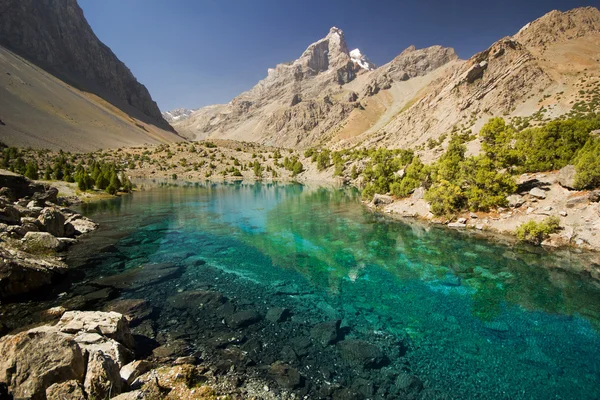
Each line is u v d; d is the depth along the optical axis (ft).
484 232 111.75
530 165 137.90
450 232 114.42
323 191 271.49
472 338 48.78
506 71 602.03
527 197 116.78
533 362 43.01
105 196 209.77
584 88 481.46
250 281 70.64
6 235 73.97
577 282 69.82
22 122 505.66
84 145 550.36
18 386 25.64
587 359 43.78
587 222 93.45
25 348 27.27
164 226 124.88
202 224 130.52
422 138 597.11
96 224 120.78
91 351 31.07
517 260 84.23
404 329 51.21
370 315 55.88
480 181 121.90
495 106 545.44
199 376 36.91
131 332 46.91
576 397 36.60
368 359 42.42
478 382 38.75
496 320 54.39
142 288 64.34
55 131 543.80
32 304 54.60
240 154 600.80
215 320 52.01
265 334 48.16
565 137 135.95
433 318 55.01
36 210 99.76
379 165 196.03
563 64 609.01
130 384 31.99
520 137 157.38
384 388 36.96
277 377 37.93
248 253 91.50
